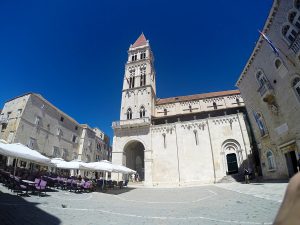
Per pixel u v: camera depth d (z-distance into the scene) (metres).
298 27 17.91
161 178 36.03
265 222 7.46
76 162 24.36
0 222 7.38
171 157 37.00
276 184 18.78
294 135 20.05
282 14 19.56
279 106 22.14
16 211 9.36
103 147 70.69
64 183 22.05
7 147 15.80
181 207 12.38
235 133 35.31
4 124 36.25
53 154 43.38
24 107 36.62
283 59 20.17
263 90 23.83
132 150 45.16
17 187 15.34
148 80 47.69
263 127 26.69
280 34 20.16
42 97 42.72
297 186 0.90
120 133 41.66
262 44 23.62
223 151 34.94
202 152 35.88
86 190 22.19
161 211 11.05
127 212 10.70
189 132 37.91
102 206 12.71
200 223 7.93
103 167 23.66
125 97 47.16
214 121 37.16
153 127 40.28
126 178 40.03
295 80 19.20
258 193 15.41
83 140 54.97
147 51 52.44
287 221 0.76
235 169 33.66
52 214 9.41
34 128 38.56
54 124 44.81
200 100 48.28
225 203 12.69
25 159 16.66
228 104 46.19
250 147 33.59
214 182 32.81
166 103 49.81
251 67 26.95
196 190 23.30
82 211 10.59
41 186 15.68
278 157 23.28
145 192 23.89
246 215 8.81
